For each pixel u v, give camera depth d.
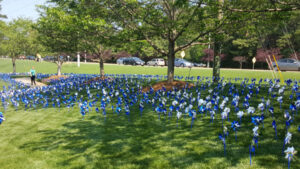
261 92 8.34
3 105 10.34
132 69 30.62
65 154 4.73
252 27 10.21
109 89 11.94
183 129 5.55
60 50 18.00
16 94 12.29
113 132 5.81
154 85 11.52
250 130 4.98
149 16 9.69
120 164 4.11
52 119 7.64
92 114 7.75
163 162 4.04
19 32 27.19
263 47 33.66
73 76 22.36
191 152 4.30
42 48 23.58
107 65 37.94
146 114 7.11
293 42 30.75
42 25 14.91
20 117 8.30
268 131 4.82
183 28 9.40
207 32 9.76
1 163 4.48
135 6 9.86
